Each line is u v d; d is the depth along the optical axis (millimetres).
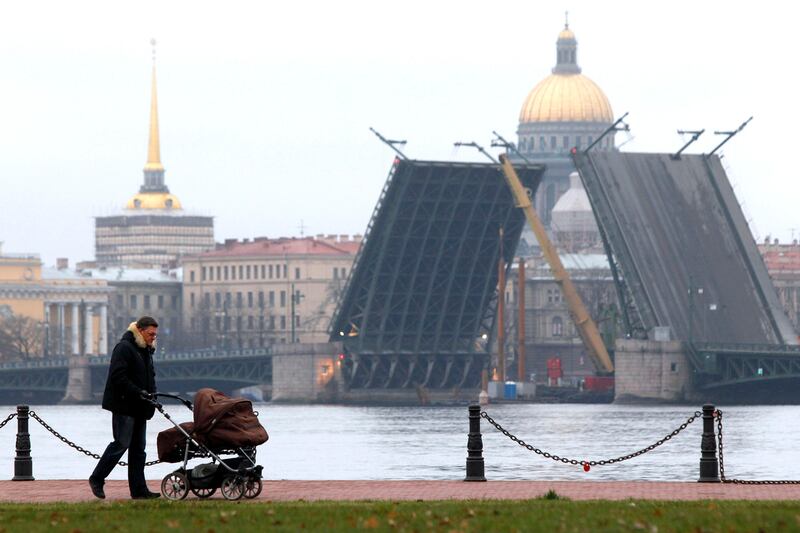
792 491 73625
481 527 56000
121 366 70750
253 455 71750
